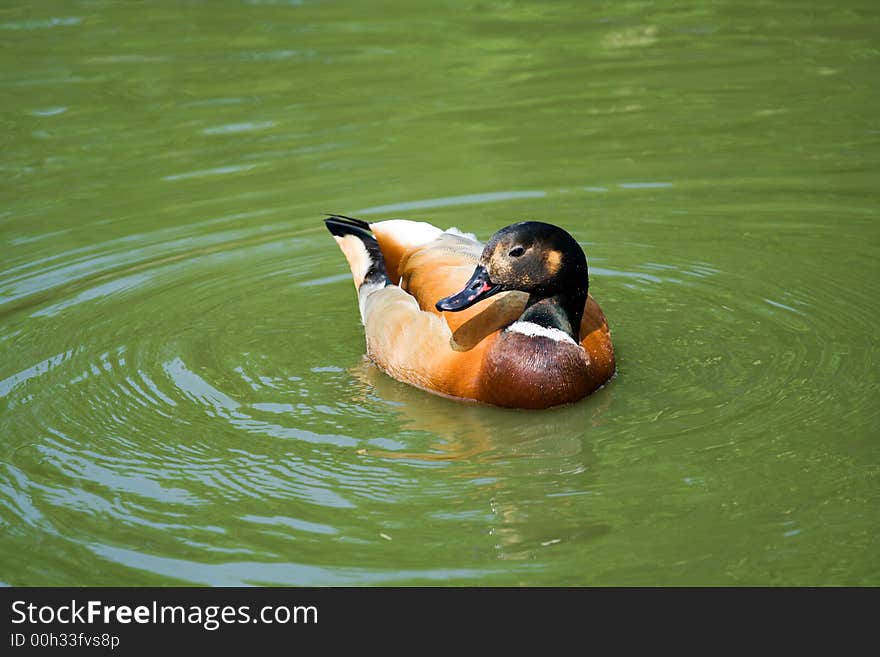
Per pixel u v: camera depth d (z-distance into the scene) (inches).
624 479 368.2
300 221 575.8
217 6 885.8
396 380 446.9
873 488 353.7
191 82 745.0
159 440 400.2
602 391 429.4
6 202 598.5
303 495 365.4
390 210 581.6
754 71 741.3
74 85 741.9
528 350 417.1
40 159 645.9
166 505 360.8
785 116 674.2
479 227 563.8
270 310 503.5
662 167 620.7
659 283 513.3
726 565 323.0
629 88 724.7
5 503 363.6
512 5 885.2
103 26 845.8
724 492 356.5
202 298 512.1
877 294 490.0
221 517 354.3
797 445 380.2
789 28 816.3
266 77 751.7
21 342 473.4
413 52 791.1
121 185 615.2
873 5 857.5
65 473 380.2
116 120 691.4
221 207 591.8
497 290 416.2
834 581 314.8
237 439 400.2
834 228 553.6
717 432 392.8
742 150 637.3
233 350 469.1
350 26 842.8
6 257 545.6
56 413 419.2
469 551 335.0
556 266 413.4
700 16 852.6
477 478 372.8
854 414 397.4
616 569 324.2
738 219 566.6
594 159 633.0
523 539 339.0
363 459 386.0
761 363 439.2
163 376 446.3
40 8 884.6
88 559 335.3
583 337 430.9
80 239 562.3
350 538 342.0
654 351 456.1
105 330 483.5
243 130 677.3
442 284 441.7
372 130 675.4
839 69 736.3
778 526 338.0
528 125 677.9
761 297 494.9
